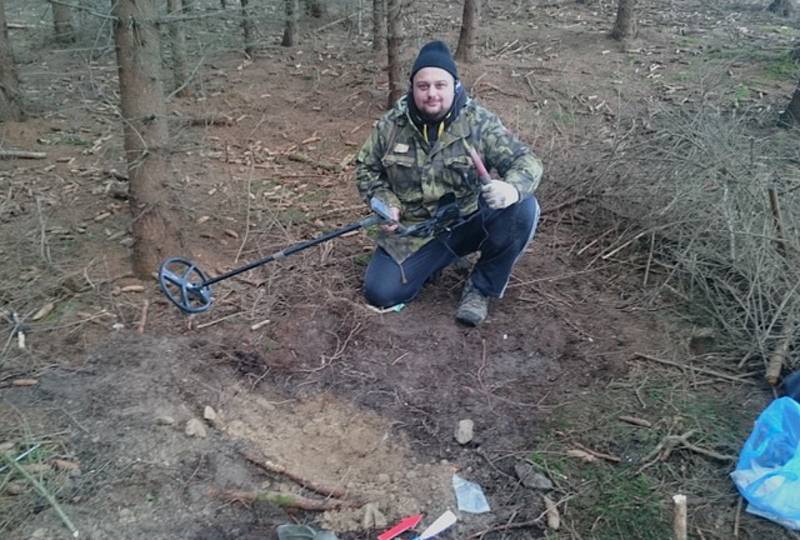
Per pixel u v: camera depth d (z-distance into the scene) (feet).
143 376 9.51
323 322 10.80
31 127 18.58
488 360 10.24
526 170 9.96
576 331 10.84
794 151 15.76
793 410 8.04
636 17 27.55
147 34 10.38
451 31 26.73
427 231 10.66
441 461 8.59
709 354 10.34
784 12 29.68
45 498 7.73
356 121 19.02
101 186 15.55
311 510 7.91
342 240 13.12
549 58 23.22
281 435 8.95
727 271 11.78
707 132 14.34
